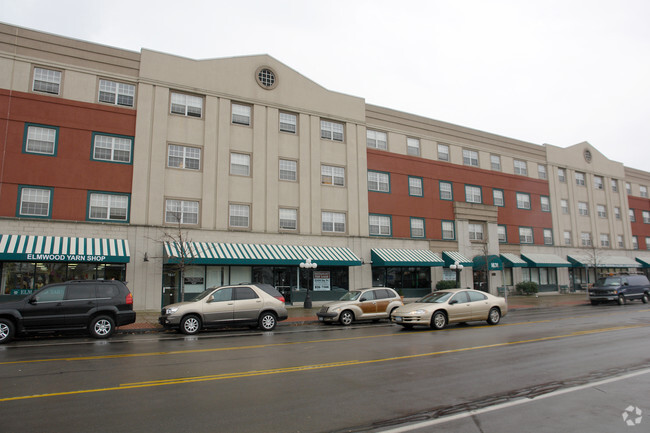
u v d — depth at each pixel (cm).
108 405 647
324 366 929
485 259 3291
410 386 756
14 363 977
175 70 2572
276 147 2812
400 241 3206
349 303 1891
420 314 1586
